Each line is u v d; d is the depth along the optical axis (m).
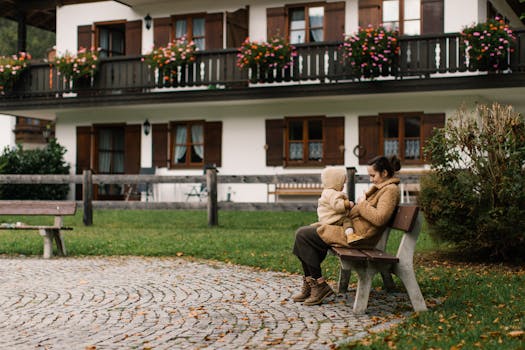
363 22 17.58
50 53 25.39
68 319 5.98
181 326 5.64
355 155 17.77
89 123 20.41
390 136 17.59
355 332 5.31
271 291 7.17
